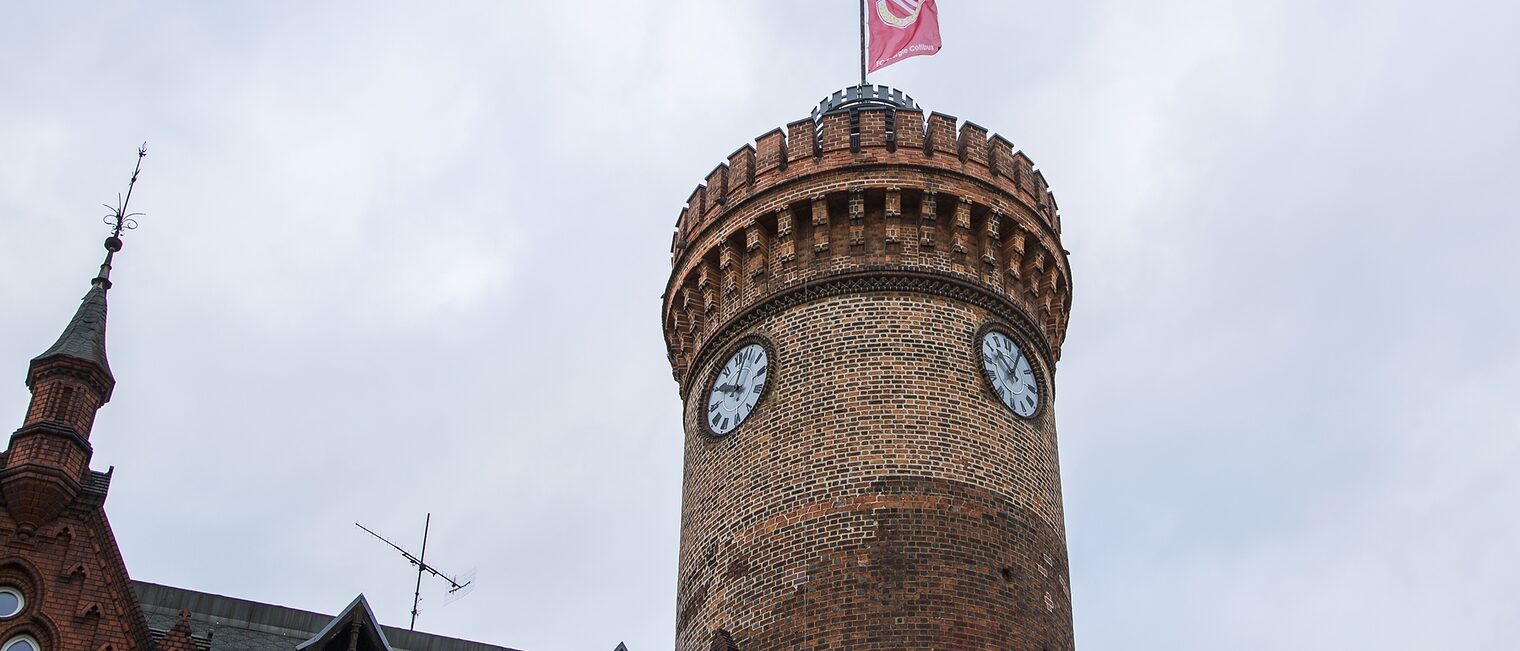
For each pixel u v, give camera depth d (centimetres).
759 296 5025
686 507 5016
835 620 4347
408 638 4681
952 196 5059
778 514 4591
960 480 4588
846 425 4653
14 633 3703
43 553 3803
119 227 4522
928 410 4688
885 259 4959
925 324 4856
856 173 5062
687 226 5462
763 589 4497
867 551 4431
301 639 4419
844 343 4809
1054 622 4559
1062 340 5369
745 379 4938
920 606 4344
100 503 3909
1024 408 4912
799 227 5106
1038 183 5406
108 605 3806
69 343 4134
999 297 5009
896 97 5766
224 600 4431
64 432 3925
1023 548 4591
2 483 3834
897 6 5662
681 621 4784
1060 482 5025
